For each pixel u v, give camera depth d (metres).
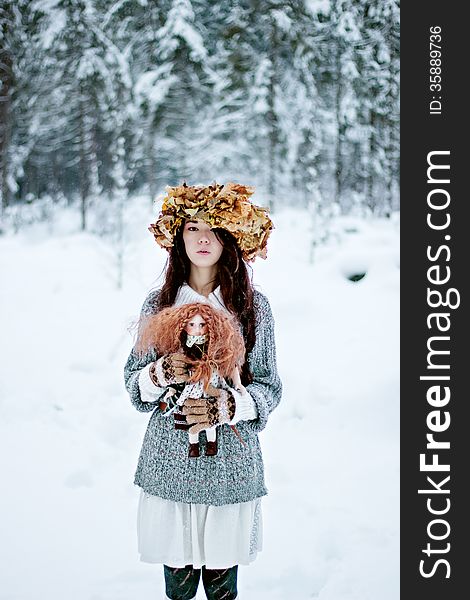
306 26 14.98
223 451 2.29
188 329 2.22
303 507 3.64
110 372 6.07
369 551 3.20
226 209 2.31
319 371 5.52
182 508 2.33
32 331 7.26
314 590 2.89
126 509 3.66
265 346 2.40
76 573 2.99
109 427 4.88
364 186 15.55
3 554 3.15
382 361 5.50
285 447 4.53
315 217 11.11
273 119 15.23
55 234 14.92
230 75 15.70
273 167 15.38
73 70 15.51
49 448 4.51
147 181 17.05
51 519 3.53
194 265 2.40
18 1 14.99
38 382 5.79
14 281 9.41
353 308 6.91
